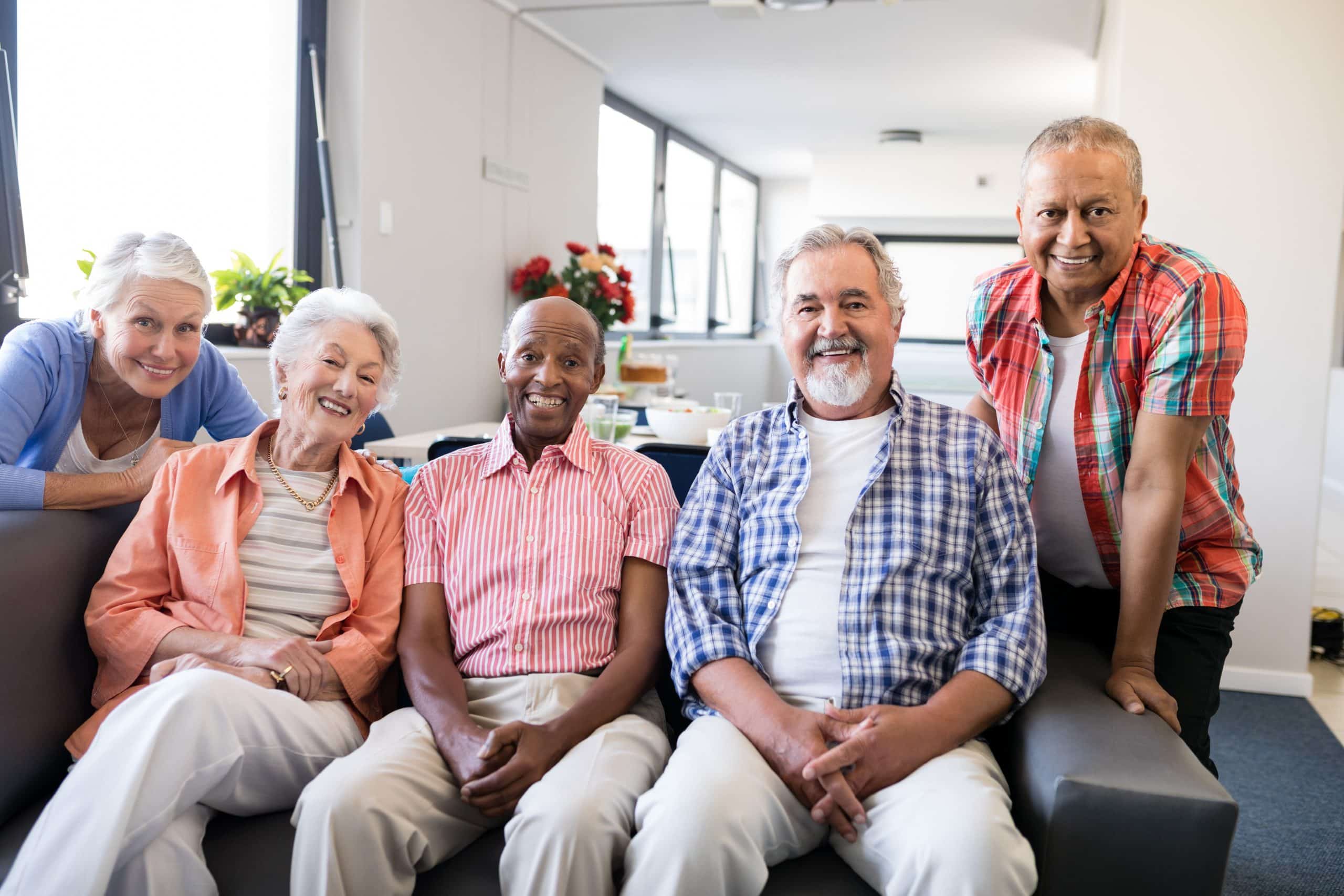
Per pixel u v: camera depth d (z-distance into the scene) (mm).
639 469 1683
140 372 1714
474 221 4645
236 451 1644
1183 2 3100
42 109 2822
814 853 1386
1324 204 3064
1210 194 3117
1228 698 3205
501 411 5016
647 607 1610
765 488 1600
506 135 4852
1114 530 1631
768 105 6465
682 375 7051
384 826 1279
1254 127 3082
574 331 1661
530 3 4688
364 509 1680
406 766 1349
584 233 5766
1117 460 1591
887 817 1275
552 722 1413
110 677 1510
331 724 1478
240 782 1368
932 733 1342
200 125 3400
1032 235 1553
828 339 1549
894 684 1440
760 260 9445
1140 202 1564
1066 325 1637
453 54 4367
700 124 7117
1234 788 2510
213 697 1315
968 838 1198
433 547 1661
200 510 1604
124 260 1689
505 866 1298
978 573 1529
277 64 3701
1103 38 4363
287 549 1613
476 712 1541
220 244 3537
